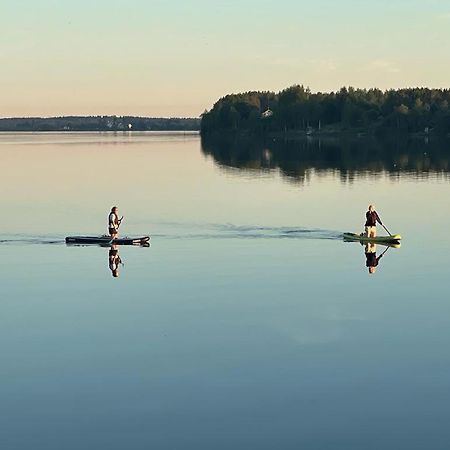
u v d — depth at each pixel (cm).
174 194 7312
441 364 2297
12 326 2712
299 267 3681
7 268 3734
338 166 11094
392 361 2328
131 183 8575
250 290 3212
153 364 2327
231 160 13075
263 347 2472
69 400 2075
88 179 9150
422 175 9075
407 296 3083
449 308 2889
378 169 10288
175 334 2609
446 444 1816
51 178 9306
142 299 3080
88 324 2730
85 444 1838
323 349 2447
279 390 2128
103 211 6047
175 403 2053
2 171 10562
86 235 4769
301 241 4459
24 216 5744
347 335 2583
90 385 2169
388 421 1936
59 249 4275
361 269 3619
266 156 14288
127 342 2530
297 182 8519
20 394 2117
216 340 2542
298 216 5591
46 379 2217
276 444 1830
